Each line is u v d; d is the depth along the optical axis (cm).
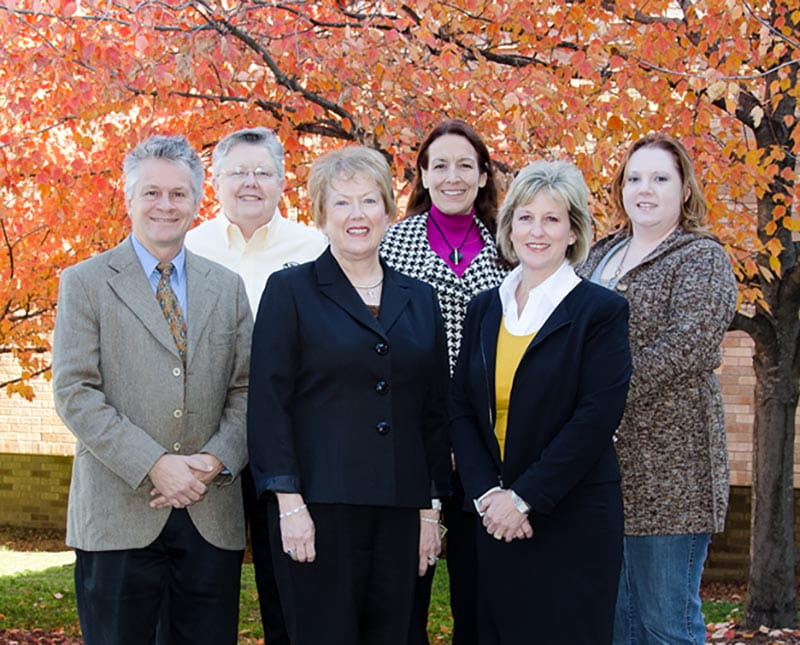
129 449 326
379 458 315
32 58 513
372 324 319
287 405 318
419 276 394
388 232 408
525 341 327
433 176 399
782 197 570
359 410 315
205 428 346
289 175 654
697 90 528
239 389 358
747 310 771
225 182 403
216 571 347
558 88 532
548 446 312
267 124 555
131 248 348
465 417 337
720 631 712
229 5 600
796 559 957
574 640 313
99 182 598
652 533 352
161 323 339
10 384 785
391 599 320
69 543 350
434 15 536
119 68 521
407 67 530
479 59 543
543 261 326
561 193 323
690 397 351
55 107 577
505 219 340
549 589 315
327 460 313
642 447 352
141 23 489
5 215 614
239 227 414
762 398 706
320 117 579
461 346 346
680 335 341
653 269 360
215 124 611
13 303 701
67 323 334
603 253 393
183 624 347
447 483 342
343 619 312
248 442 320
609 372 313
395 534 320
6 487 1168
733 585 958
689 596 356
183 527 344
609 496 318
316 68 564
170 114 593
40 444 1126
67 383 328
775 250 564
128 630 337
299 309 321
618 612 379
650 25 539
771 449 704
